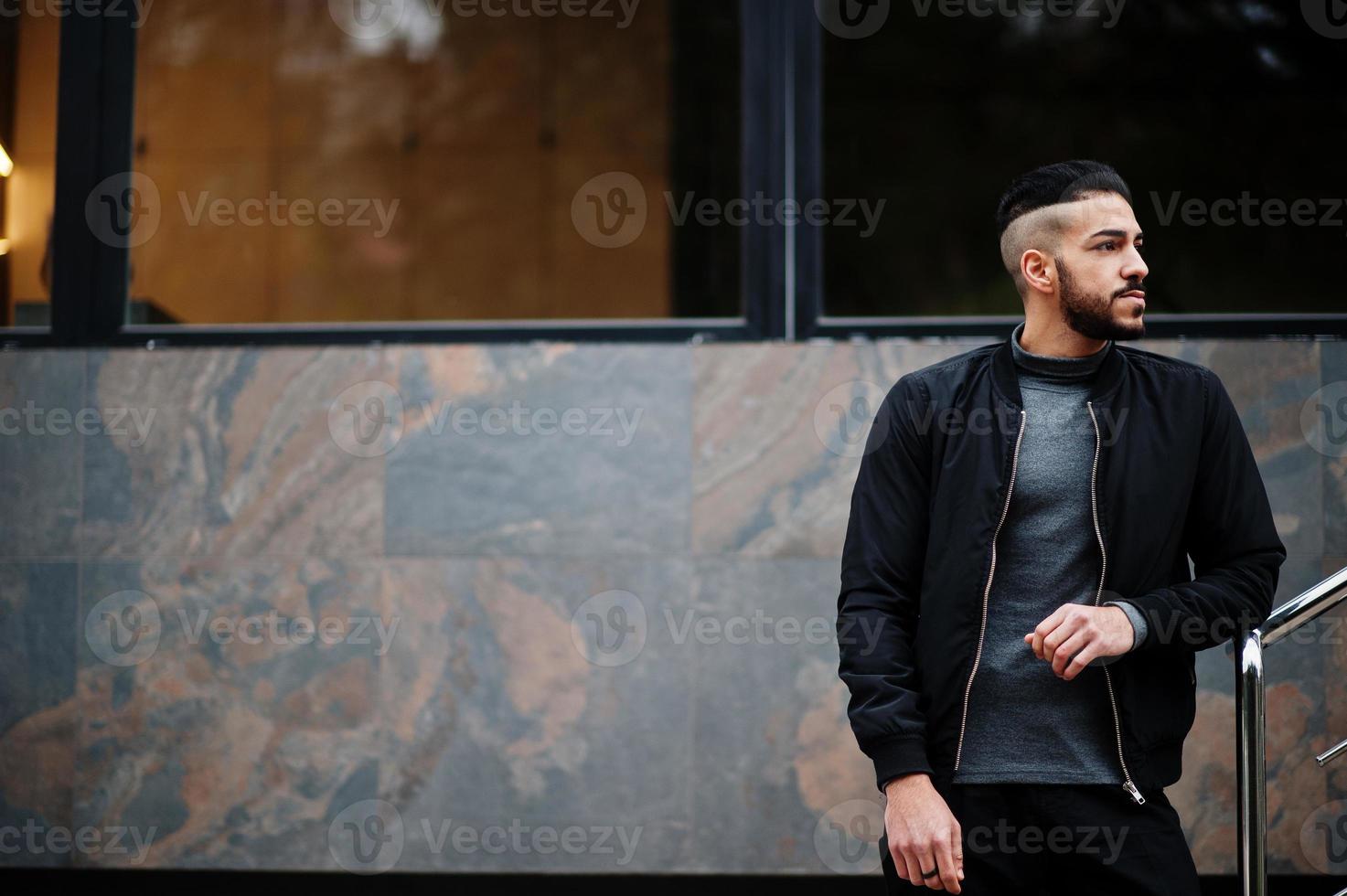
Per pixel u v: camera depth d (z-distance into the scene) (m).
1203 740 5.08
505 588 5.40
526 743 5.34
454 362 5.51
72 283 5.79
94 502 5.55
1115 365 3.00
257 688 5.43
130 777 5.43
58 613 5.52
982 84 5.70
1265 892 3.23
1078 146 5.64
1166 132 5.62
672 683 5.31
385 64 5.85
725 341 5.58
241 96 5.89
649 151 5.76
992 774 2.85
